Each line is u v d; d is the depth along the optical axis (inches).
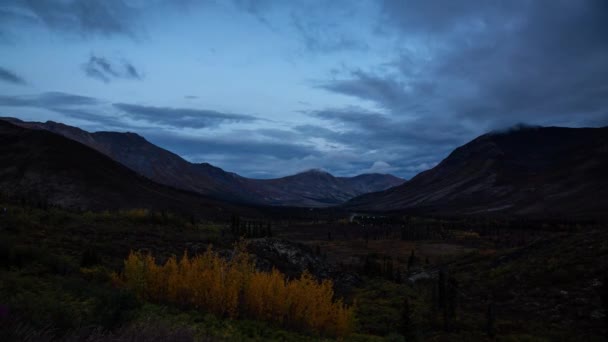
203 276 873.5
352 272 2357.3
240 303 891.4
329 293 981.2
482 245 5605.3
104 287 842.2
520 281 1889.8
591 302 1421.0
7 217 1791.3
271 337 762.8
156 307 784.9
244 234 3134.8
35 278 829.2
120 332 377.1
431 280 2459.4
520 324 1315.2
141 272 882.1
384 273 2583.7
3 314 323.6
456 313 1448.1
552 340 1149.1
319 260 2256.4
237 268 960.3
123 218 3218.5
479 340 1138.0
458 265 2935.5
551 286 1702.8
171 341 373.1
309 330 895.1
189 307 853.2
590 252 1925.4
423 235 6884.8
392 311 1453.0
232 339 647.1
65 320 381.1
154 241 1951.3
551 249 2279.8
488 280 2094.0
